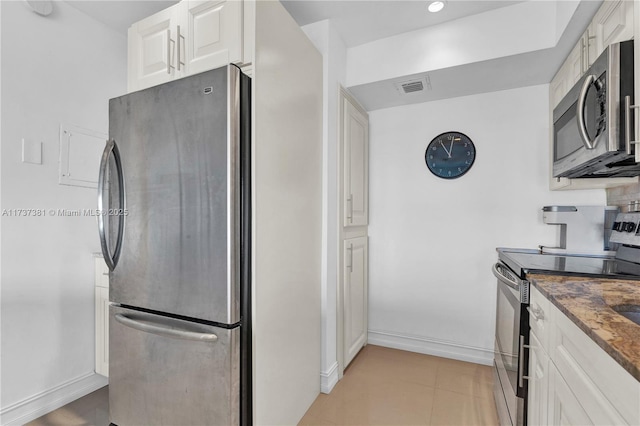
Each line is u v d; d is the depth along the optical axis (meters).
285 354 1.56
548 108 2.15
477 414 1.74
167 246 1.36
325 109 1.97
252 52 1.34
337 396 1.91
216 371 1.26
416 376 2.15
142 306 1.43
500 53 1.84
